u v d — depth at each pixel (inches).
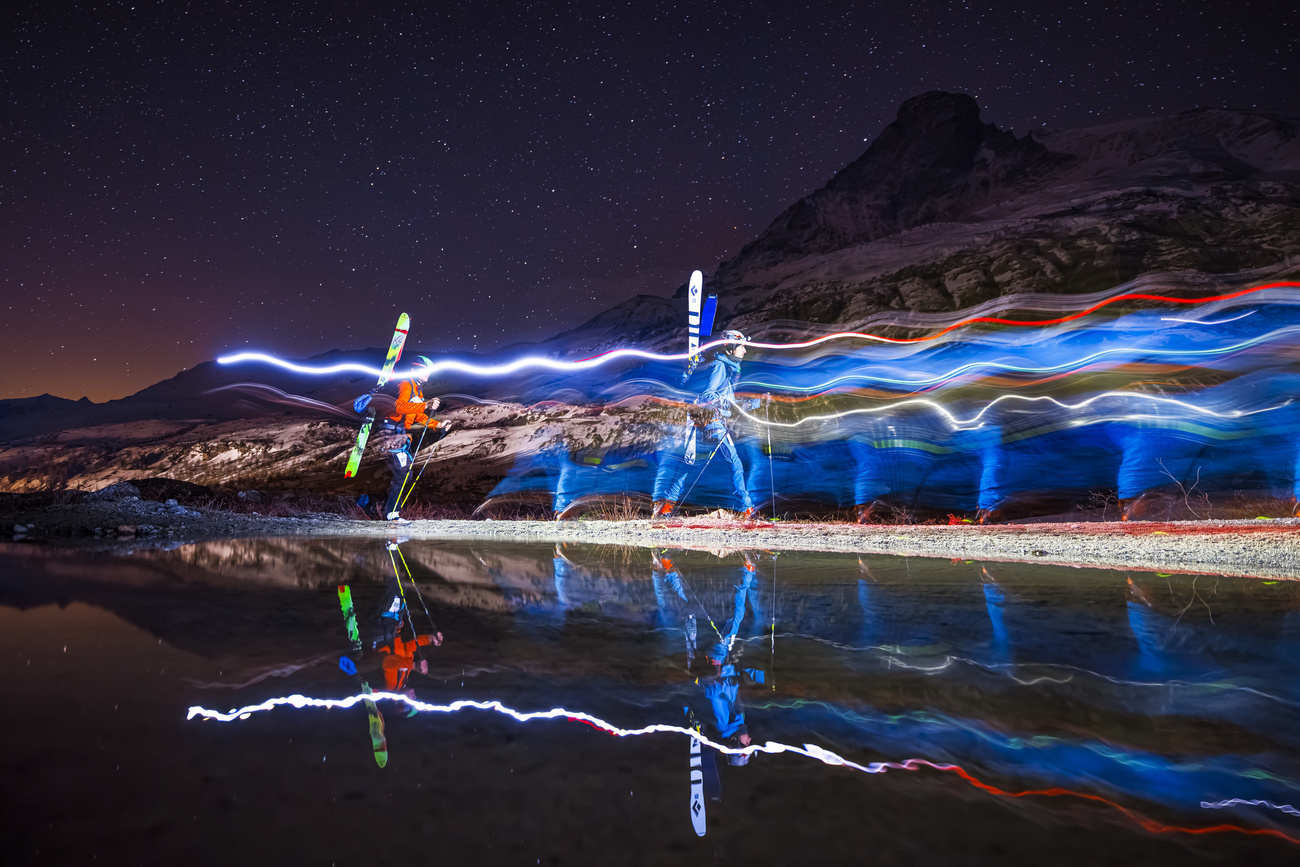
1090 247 2564.0
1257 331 1421.0
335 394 4298.7
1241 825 56.9
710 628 130.4
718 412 363.9
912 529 299.1
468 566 218.7
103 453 2588.6
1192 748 73.1
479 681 96.5
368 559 237.3
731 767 67.9
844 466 880.9
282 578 190.9
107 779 63.6
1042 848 52.9
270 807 58.6
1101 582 180.4
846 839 54.2
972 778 65.8
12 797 59.4
